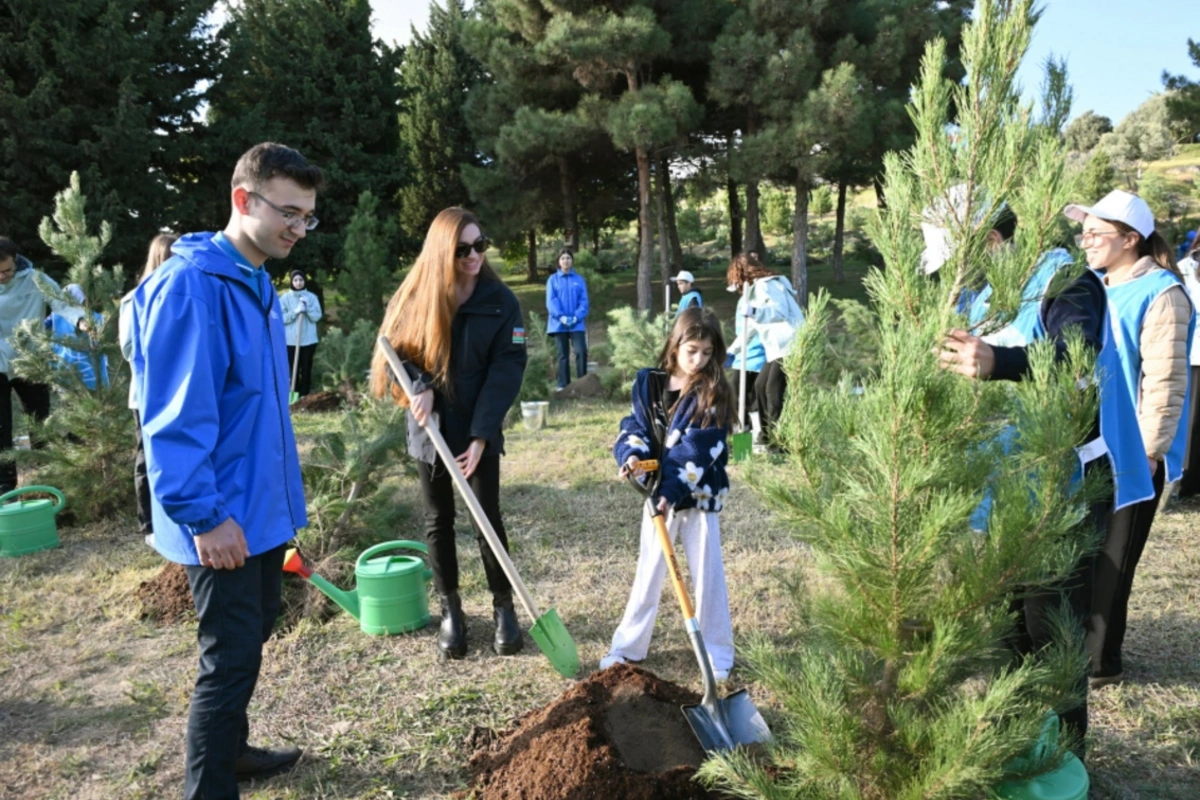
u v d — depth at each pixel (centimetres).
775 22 1984
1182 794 262
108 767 295
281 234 241
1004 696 183
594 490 630
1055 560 202
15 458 571
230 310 236
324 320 1930
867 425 195
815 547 213
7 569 492
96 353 583
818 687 202
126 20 1914
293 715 322
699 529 342
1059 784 214
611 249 3931
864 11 2088
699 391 330
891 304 204
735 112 2303
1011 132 186
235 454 238
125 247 1795
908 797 192
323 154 2389
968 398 200
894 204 201
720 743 262
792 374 212
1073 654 210
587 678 319
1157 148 3812
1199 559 446
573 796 241
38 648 390
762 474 224
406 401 357
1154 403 314
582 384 1112
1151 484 288
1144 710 306
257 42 2409
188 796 237
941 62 197
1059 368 202
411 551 499
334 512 460
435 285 340
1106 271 339
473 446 347
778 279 712
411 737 305
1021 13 184
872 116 1934
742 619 399
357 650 375
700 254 3772
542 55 1998
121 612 428
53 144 1705
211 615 235
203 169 2123
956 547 202
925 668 193
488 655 369
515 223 2436
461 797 267
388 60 2486
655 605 351
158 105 1992
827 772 200
